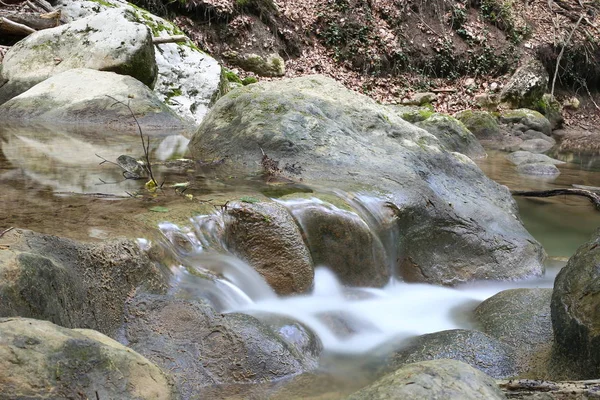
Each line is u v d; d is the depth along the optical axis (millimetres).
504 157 12562
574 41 21359
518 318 4207
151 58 11125
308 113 6883
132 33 10867
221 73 12703
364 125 7191
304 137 6555
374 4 19703
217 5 16766
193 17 16641
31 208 4277
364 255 5098
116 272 3428
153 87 11383
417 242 5613
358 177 5934
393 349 3883
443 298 5117
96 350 2416
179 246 4070
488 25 20844
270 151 6457
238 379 3180
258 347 3295
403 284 5449
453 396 2359
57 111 9719
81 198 4676
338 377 3438
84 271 3297
